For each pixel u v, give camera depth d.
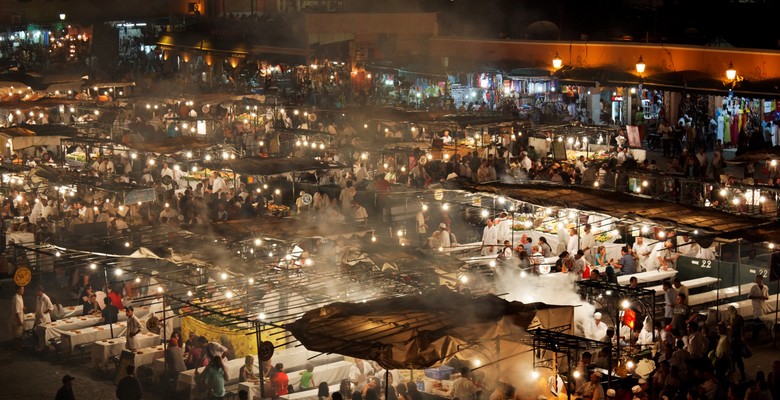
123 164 36.34
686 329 20.38
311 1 74.38
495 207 29.72
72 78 52.78
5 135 35.75
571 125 38.12
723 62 36.81
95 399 20.05
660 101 43.38
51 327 22.78
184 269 22.14
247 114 48.09
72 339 22.31
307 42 55.84
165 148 35.16
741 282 23.92
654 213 22.50
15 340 23.36
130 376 19.05
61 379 21.23
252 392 19.00
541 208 28.27
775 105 39.47
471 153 37.22
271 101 49.44
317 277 20.31
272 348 18.28
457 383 17.28
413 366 14.67
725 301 22.94
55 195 31.34
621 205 23.36
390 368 14.59
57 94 52.44
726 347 18.97
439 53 53.34
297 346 20.55
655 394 17.16
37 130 36.75
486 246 25.73
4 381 21.03
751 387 16.52
